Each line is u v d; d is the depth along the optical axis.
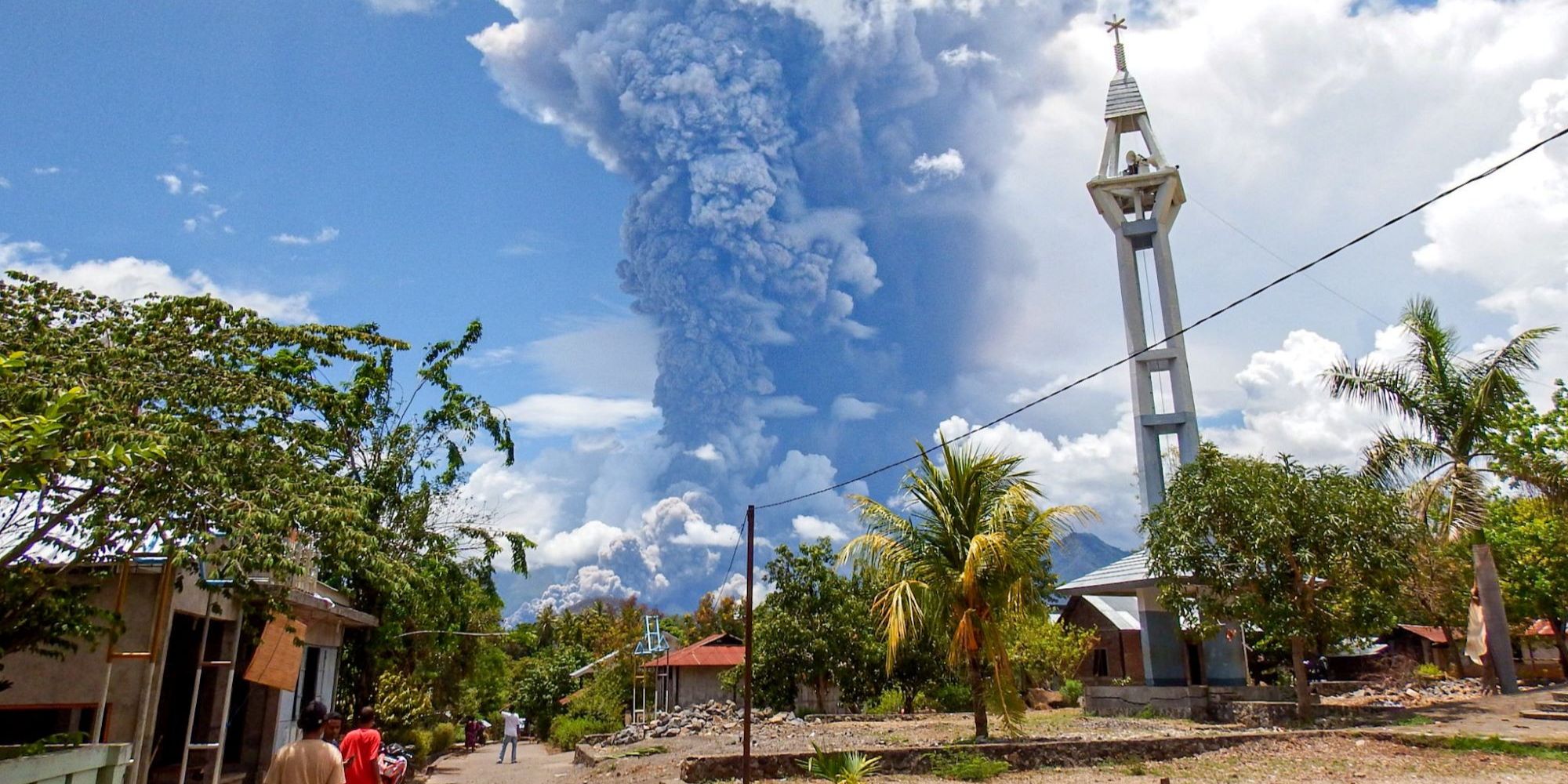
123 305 11.74
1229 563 20.34
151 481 9.83
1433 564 22.88
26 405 7.84
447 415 25.08
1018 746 16.05
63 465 8.08
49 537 10.34
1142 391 31.31
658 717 32.31
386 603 22.53
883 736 21.27
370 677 23.17
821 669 30.92
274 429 11.71
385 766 13.34
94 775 8.06
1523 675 35.84
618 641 62.19
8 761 6.65
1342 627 19.62
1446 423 21.56
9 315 10.49
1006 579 17.72
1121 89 35.12
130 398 10.14
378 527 13.94
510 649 72.88
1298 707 19.97
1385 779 13.00
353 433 22.28
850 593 32.12
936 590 17.95
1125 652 39.19
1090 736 18.56
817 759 15.49
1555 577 27.27
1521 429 24.45
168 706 16.23
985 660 18.23
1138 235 32.84
